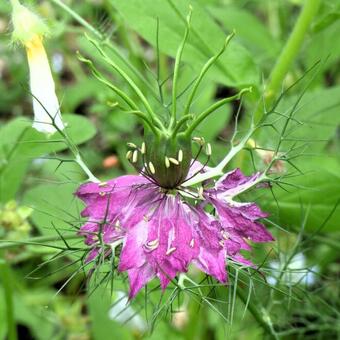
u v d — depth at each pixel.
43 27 0.11
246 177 0.11
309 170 0.14
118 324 0.17
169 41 0.14
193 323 0.16
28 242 0.11
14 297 0.19
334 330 0.17
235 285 0.11
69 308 0.18
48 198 0.15
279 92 0.15
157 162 0.10
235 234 0.11
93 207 0.11
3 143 0.14
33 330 0.19
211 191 0.11
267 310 0.14
